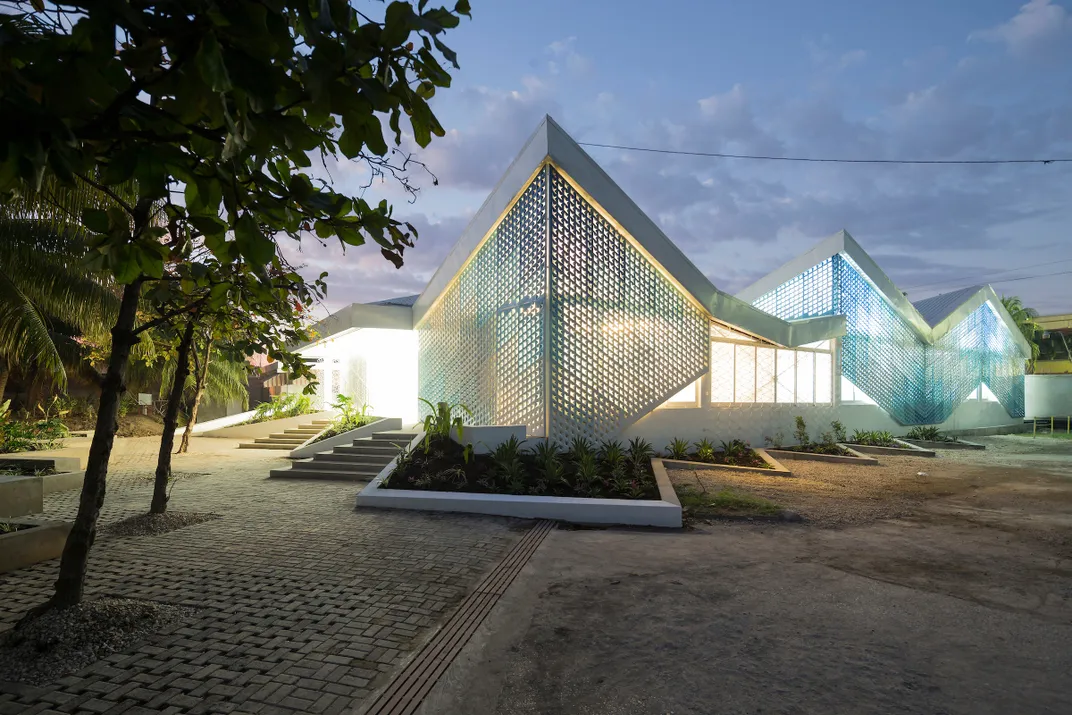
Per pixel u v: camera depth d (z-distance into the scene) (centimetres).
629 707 337
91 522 434
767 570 609
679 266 1409
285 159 207
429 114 179
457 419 1095
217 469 1363
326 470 1268
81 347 1831
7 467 1100
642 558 655
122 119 165
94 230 169
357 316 1738
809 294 2083
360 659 390
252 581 547
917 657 405
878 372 2131
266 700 335
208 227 174
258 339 700
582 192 1236
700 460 1388
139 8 134
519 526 799
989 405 2786
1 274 1101
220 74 126
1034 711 336
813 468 1425
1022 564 643
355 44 159
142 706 327
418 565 606
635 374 1352
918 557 670
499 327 1374
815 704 342
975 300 2595
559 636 436
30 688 344
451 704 337
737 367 1656
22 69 126
